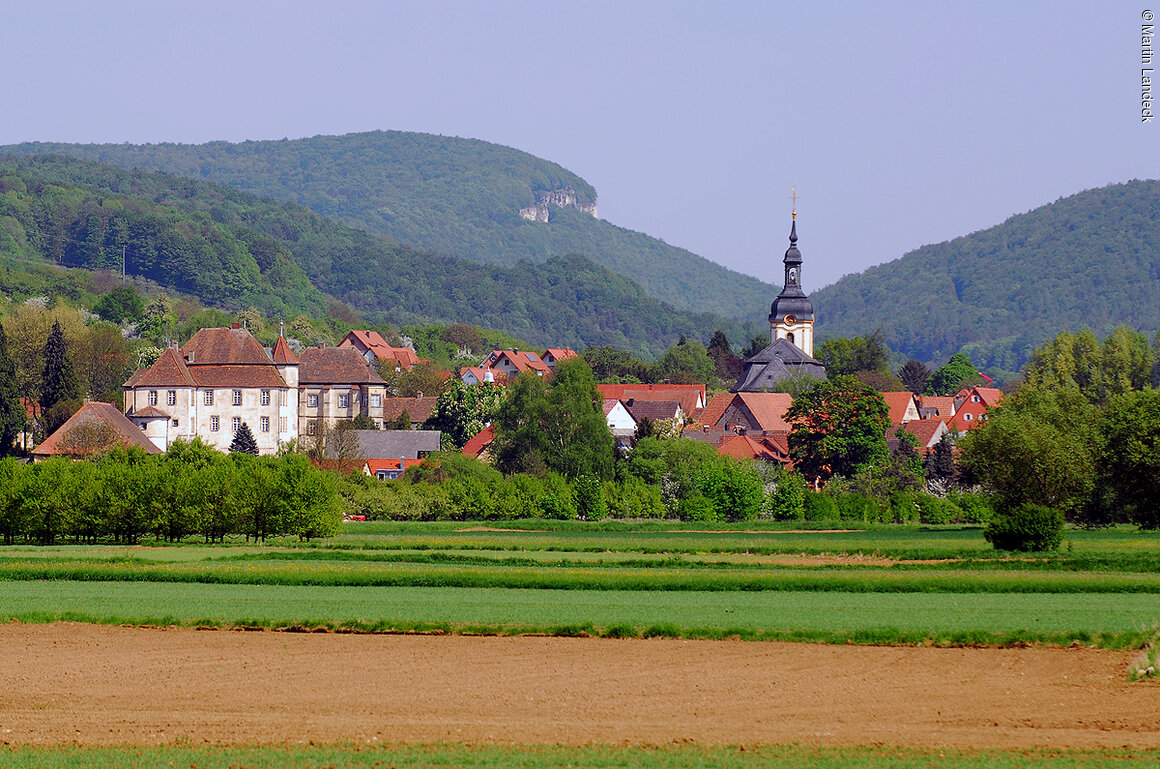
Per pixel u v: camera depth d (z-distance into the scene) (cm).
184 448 14450
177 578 9262
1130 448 13275
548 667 6309
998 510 13375
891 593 8738
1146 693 5806
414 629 7256
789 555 11238
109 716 5353
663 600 8331
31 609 7800
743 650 6738
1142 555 10431
